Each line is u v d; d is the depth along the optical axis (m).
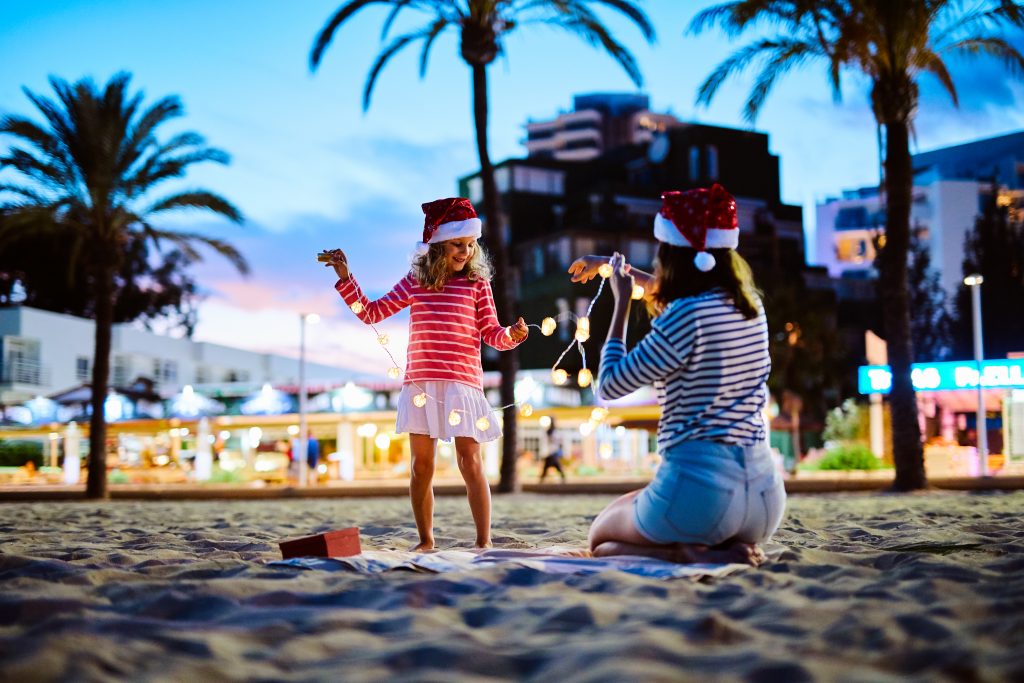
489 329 5.62
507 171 55.34
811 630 2.96
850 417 33.41
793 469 28.28
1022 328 50.66
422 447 5.53
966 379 27.17
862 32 17.73
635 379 4.30
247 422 34.88
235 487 26.16
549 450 26.19
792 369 43.78
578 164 56.81
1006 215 51.81
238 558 5.43
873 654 2.66
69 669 2.51
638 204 52.47
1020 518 8.56
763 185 54.50
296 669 2.64
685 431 4.25
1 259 48.28
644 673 2.40
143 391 37.25
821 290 52.94
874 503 13.40
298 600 3.60
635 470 32.72
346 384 35.69
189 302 56.97
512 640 2.94
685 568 4.07
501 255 20.45
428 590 3.75
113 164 22.81
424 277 5.50
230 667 2.61
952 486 21.09
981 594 3.53
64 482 34.31
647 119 56.34
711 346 4.23
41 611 3.45
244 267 23.97
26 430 35.56
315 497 24.92
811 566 4.25
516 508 13.28
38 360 46.09
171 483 31.81
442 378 5.48
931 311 51.72
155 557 5.36
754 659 2.54
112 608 3.49
